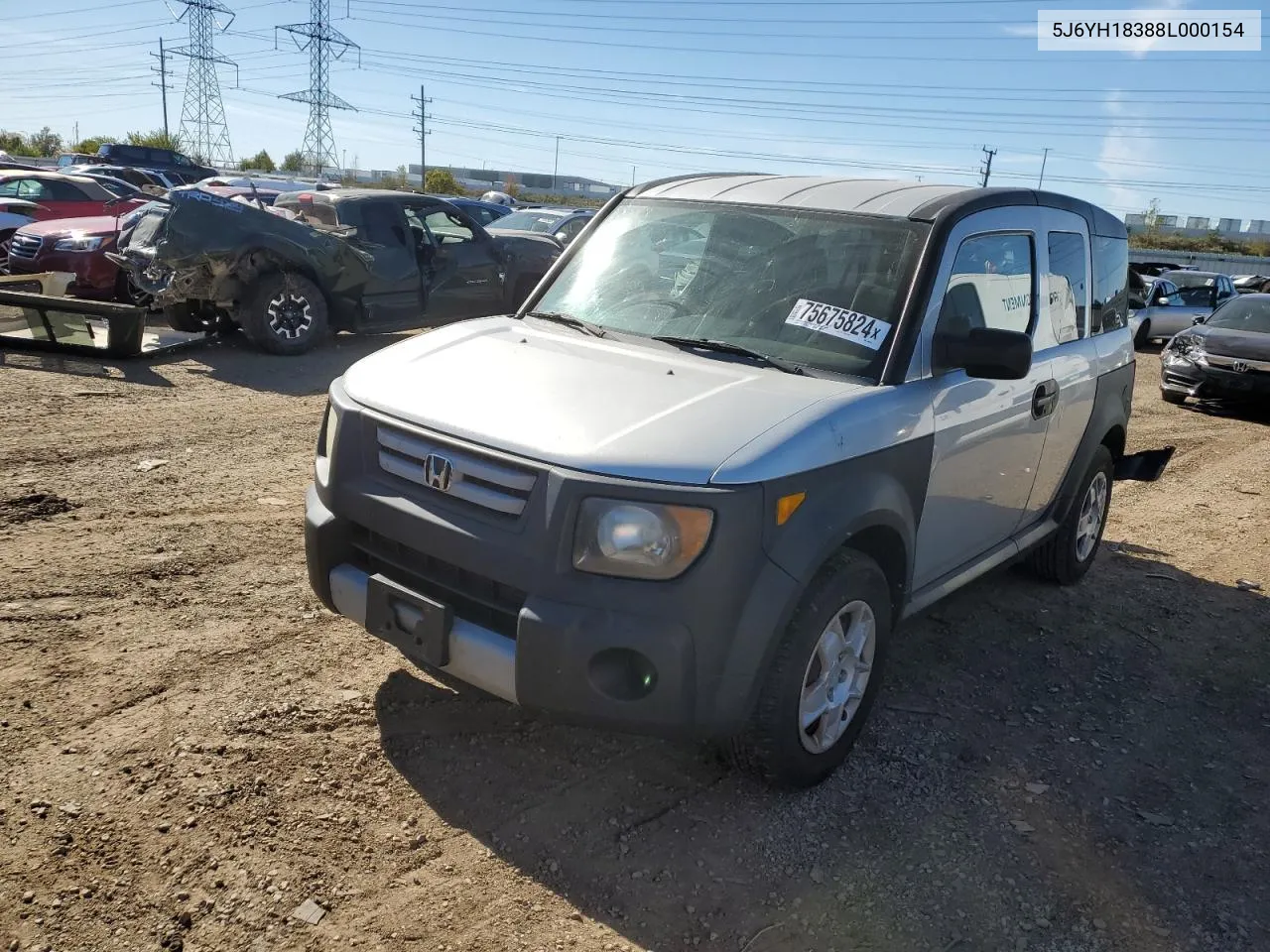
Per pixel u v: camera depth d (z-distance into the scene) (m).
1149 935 2.78
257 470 6.38
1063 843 3.17
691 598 2.72
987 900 2.87
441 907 2.66
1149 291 18.75
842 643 3.26
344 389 3.46
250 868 2.73
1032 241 4.35
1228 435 10.31
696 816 3.14
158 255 9.49
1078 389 4.73
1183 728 4.01
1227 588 5.68
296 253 9.96
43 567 4.56
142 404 7.93
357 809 3.02
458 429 2.99
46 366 8.95
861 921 2.74
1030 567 5.46
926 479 3.54
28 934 2.44
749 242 3.92
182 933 2.49
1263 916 2.90
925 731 3.80
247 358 10.09
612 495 2.72
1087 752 3.75
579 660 2.74
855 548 3.39
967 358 3.48
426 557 3.09
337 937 2.53
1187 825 3.32
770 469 2.81
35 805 2.89
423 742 3.40
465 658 2.95
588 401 3.06
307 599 4.45
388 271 10.86
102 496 5.65
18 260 11.77
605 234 4.32
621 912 2.70
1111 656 4.62
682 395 3.10
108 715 3.39
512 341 3.65
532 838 2.97
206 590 4.47
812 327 3.58
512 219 18.22
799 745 3.14
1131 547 6.34
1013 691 4.20
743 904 2.77
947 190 4.05
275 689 3.64
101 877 2.65
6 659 3.70
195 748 3.24
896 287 3.58
